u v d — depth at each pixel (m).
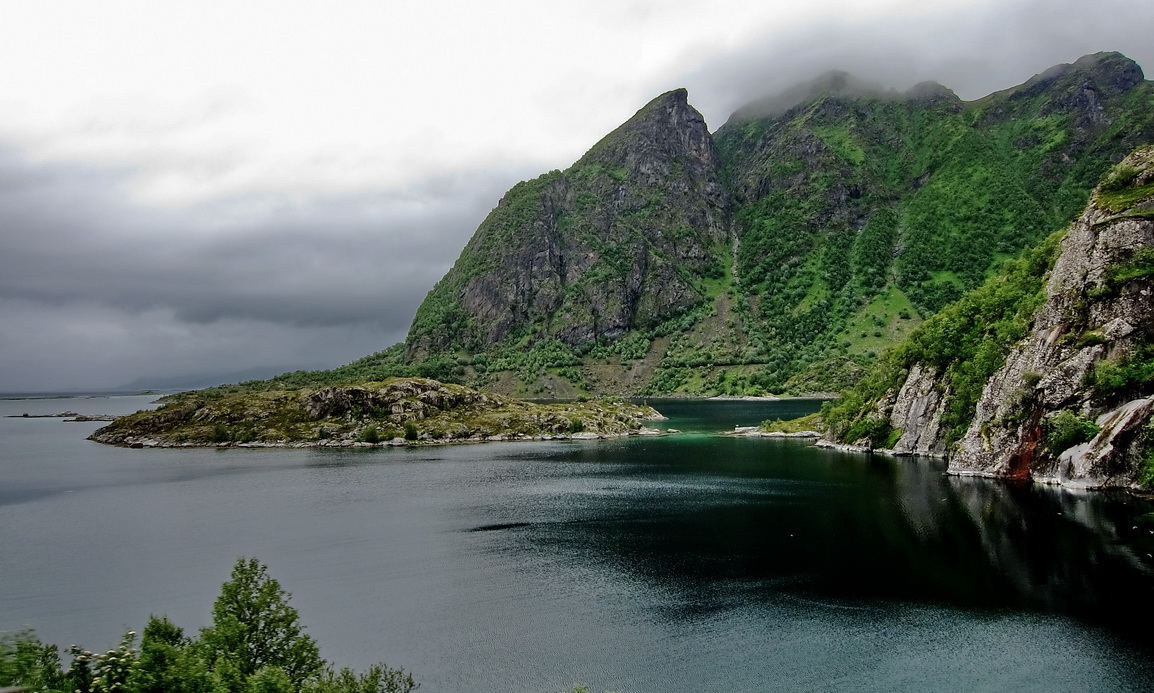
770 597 56.38
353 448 183.12
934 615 51.22
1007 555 63.88
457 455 165.62
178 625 54.28
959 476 109.88
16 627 54.38
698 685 41.72
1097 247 97.25
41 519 95.50
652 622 51.91
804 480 115.06
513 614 54.41
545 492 110.38
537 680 43.09
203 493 115.38
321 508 99.75
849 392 193.12
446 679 43.53
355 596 59.56
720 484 114.12
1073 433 93.00
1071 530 70.62
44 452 185.75
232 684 28.61
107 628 53.94
